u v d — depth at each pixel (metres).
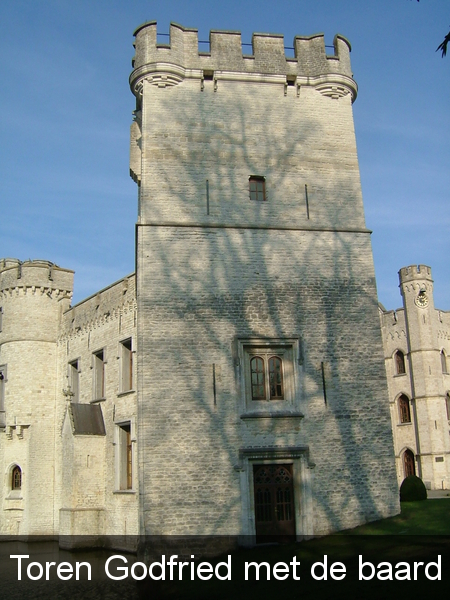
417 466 57.59
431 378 58.06
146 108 28.55
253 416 25.80
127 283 33.75
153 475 24.69
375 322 27.83
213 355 26.22
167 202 27.61
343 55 30.75
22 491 38.28
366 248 28.61
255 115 29.38
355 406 26.73
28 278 40.62
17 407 39.09
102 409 35.09
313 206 28.75
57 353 40.75
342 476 25.91
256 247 27.69
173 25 29.45
